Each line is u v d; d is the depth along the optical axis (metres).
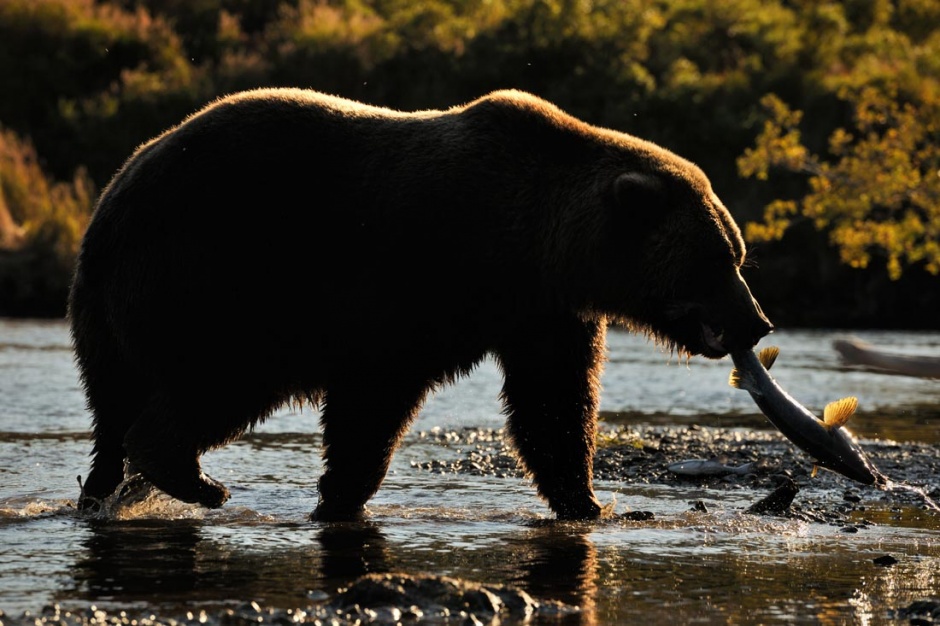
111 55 101.69
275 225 24.70
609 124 88.00
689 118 87.56
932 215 61.12
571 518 26.58
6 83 96.88
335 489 25.45
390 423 25.41
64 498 27.22
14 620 16.97
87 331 25.75
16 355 52.62
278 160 24.92
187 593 18.81
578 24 94.94
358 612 17.62
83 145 91.38
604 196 25.55
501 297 25.47
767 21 102.56
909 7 114.06
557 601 18.83
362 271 24.84
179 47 104.38
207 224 24.56
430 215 24.91
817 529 25.25
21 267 72.75
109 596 18.55
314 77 94.94
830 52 97.00
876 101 64.50
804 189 81.25
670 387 50.94
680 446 35.47
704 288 25.20
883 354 15.93
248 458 33.38
